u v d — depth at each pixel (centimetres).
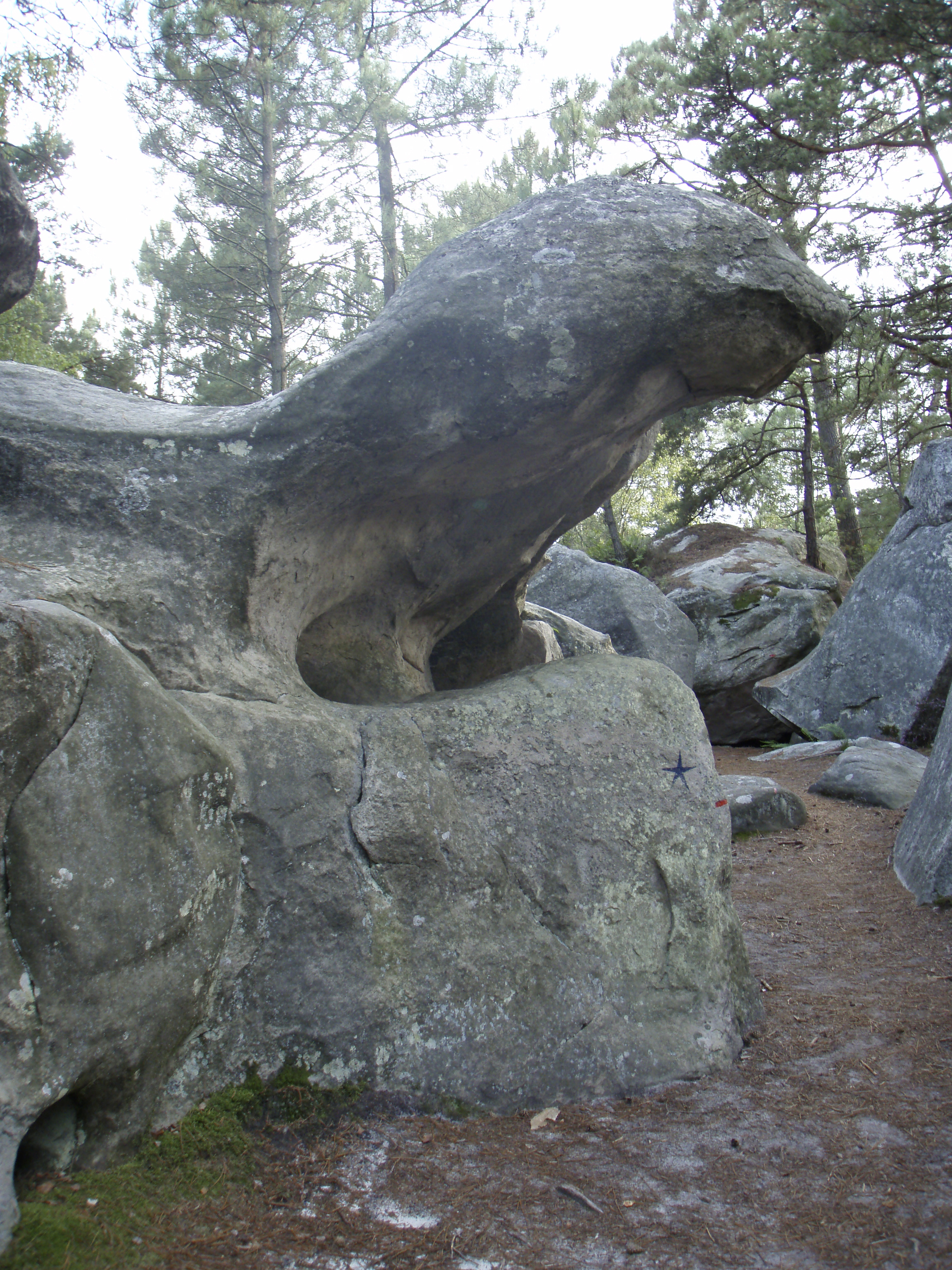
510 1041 298
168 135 1409
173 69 1238
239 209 1619
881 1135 278
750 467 1739
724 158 1268
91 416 321
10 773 226
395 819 303
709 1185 255
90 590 287
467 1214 241
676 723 369
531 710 349
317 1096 272
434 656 520
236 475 316
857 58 1147
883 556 1082
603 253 318
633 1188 254
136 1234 220
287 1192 247
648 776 354
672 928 341
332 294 1778
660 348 330
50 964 226
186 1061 264
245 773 285
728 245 326
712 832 361
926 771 594
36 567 287
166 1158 246
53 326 2230
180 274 1889
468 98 1405
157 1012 246
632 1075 310
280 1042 273
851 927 483
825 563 1535
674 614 1323
